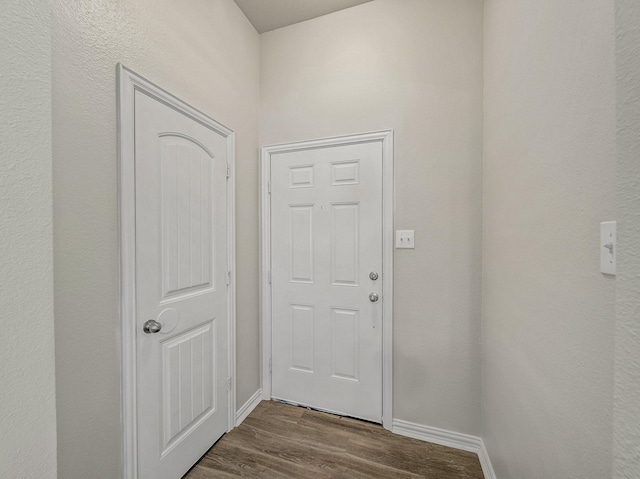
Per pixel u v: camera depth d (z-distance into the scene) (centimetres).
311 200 185
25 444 48
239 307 176
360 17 173
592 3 57
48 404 51
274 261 195
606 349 54
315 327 185
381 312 170
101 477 98
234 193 168
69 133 89
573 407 64
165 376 123
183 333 133
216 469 135
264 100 196
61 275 87
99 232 98
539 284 81
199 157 142
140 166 111
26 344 49
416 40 162
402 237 164
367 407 173
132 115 108
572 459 64
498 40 120
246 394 182
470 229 152
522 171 93
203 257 145
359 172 174
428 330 160
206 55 148
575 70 63
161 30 121
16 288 48
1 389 45
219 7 158
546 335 77
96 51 96
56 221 86
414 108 162
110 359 101
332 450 148
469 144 152
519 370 96
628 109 36
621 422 36
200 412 142
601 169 55
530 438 87
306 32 186
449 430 155
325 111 181
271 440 156
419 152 161
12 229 47
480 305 150
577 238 63
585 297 60
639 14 35
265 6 175
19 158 48
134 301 108
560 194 70
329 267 181
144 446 112
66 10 87
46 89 52
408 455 146
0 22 46
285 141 191
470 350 152
